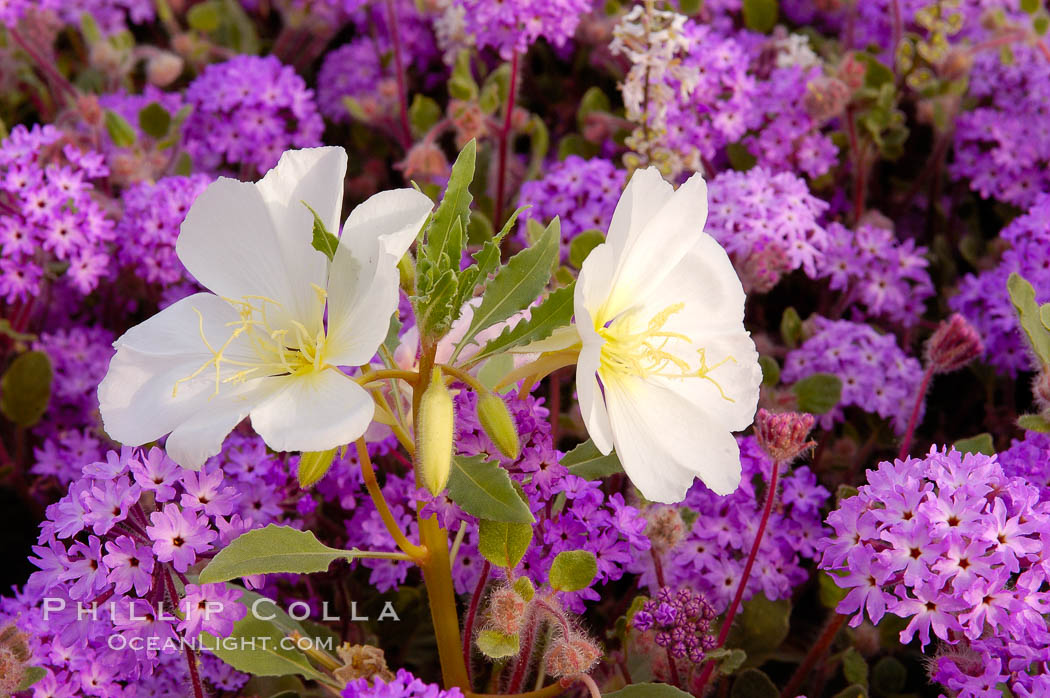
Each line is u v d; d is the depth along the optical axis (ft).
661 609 1.61
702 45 2.31
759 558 1.78
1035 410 2.08
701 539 1.78
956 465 1.57
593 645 1.55
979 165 2.37
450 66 2.83
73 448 2.09
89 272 2.10
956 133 2.45
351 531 1.80
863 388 2.01
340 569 1.83
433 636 1.84
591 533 1.66
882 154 2.43
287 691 1.66
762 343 2.10
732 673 1.79
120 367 1.43
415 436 1.47
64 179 2.10
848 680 1.75
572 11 2.15
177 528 1.53
